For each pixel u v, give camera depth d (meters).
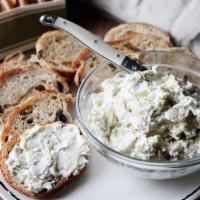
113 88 0.37
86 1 0.59
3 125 0.41
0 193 0.36
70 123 0.42
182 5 0.50
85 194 0.37
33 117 0.42
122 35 0.52
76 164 0.37
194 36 0.51
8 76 0.46
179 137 0.34
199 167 0.35
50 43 0.51
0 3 0.52
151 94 0.35
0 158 0.38
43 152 0.37
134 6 0.54
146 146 0.33
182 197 0.37
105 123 0.36
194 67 0.43
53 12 0.52
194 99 0.35
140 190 0.37
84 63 0.47
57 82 0.46
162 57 0.44
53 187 0.36
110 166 0.39
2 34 0.50
